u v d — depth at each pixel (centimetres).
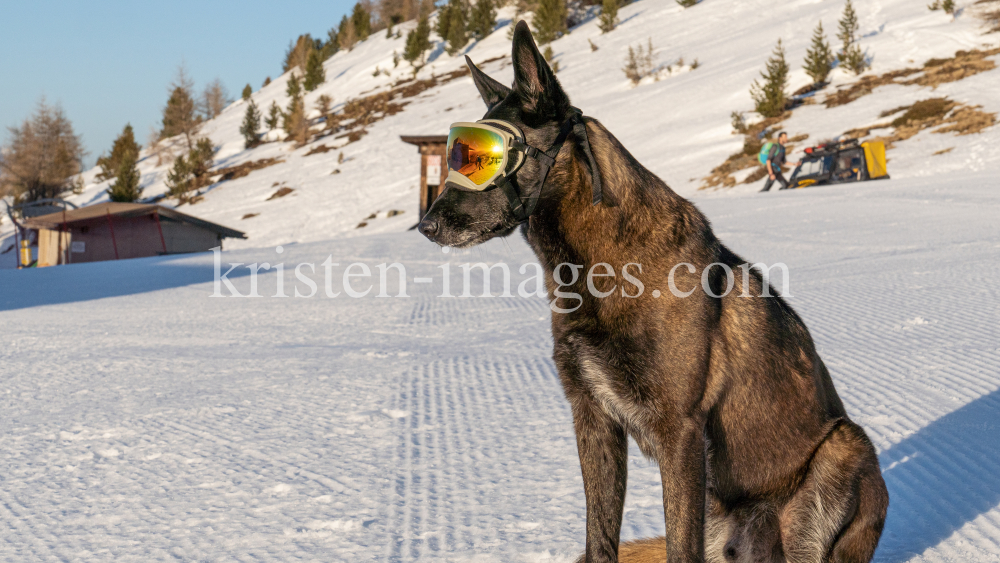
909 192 1762
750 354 261
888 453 355
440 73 7519
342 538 291
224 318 927
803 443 270
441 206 270
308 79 8988
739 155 3250
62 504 331
